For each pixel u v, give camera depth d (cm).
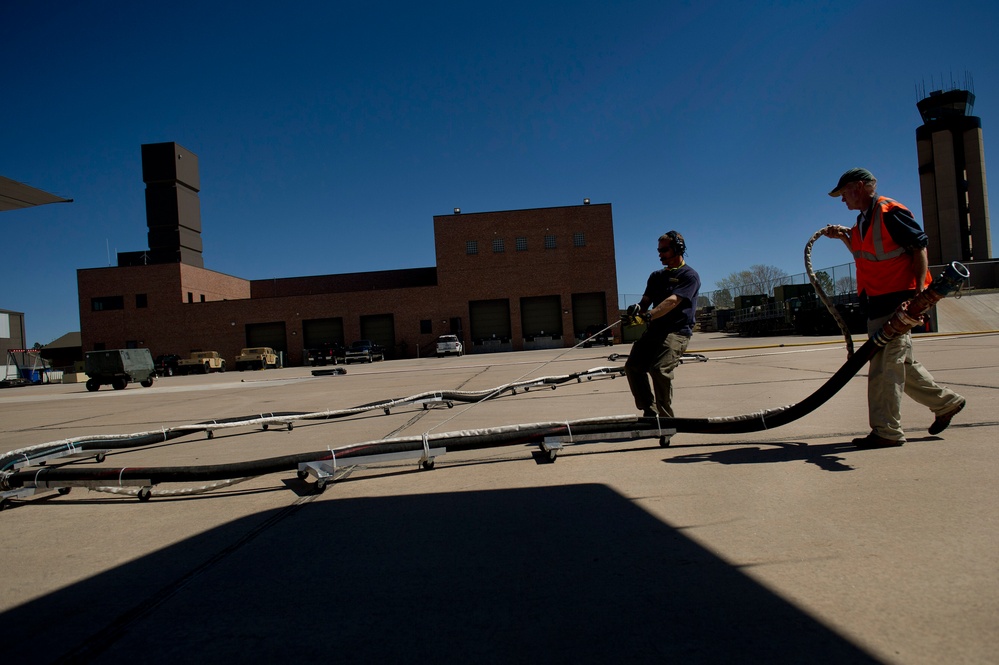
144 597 206
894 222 338
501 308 4425
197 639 174
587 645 158
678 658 149
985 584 178
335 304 4453
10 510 343
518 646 159
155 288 4488
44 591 217
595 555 219
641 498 285
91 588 217
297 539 258
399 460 371
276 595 201
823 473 306
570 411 620
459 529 258
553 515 269
